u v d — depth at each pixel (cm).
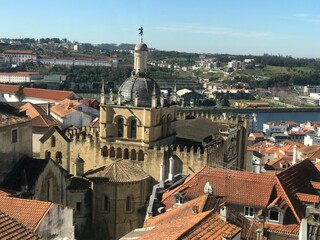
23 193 8012
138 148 11044
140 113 10988
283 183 7094
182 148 11312
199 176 7362
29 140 9081
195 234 4369
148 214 7038
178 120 14000
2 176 8331
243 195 6819
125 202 9900
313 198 7012
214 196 6125
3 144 8300
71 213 6206
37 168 8662
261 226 5881
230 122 14075
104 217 9906
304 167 8344
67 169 11650
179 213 5606
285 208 6619
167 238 4294
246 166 14488
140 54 11544
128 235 5300
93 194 9906
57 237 5941
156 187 8644
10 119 8550
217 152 11644
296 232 6356
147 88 11306
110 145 11262
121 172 9950
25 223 5541
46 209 5772
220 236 4484
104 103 11369
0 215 3900
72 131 12469
